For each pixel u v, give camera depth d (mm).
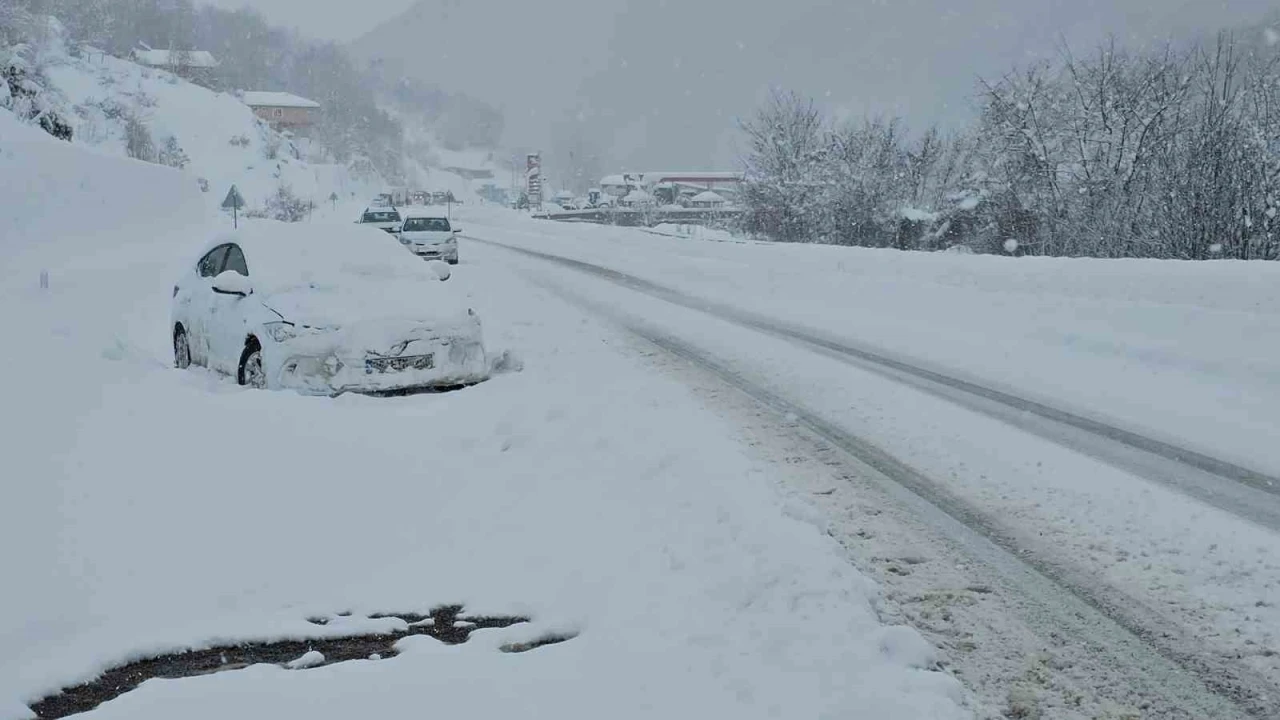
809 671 3898
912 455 7434
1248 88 23578
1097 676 4055
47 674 4223
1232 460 7289
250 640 4633
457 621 4844
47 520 5637
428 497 6516
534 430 7840
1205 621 4570
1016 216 30766
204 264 11219
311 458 7043
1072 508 6188
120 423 7281
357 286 9977
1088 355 11875
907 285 17531
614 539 5578
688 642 4250
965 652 4266
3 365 8383
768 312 16641
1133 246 26453
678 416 8453
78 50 99938
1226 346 11203
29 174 21516
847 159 39719
